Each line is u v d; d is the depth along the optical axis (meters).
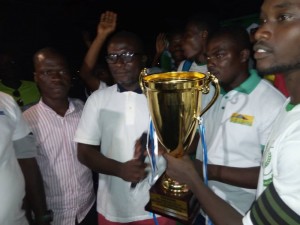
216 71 1.37
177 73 1.03
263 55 0.69
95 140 1.44
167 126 1.01
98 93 1.46
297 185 0.62
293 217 0.62
